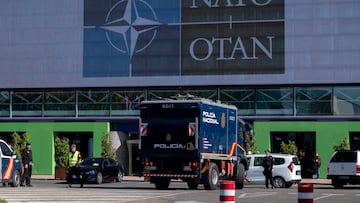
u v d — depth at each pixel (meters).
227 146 46.38
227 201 16.23
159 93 84.56
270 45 81.75
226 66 82.75
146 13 85.25
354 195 40.50
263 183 54.19
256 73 81.88
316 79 80.12
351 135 78.00
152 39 84.88
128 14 85.75
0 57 88.56
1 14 88.75
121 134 84.31
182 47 84.06
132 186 52.25
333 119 78.38
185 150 42.66
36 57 87.69
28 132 85.19
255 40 82.19
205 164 43.19
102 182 60.88
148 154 43.62
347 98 79.25
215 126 44.56
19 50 88.19
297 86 80.62
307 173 77.56
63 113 86.19
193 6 84.06
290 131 78.62
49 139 84.38
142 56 85.00
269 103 81.06
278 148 79.56
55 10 87.56
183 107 42.91
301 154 78.25
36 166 83.81
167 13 84.62
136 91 85.19
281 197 37.78
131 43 85.44
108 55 85.88
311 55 80.62
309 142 78.75
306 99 80.12
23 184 48.66
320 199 36.75
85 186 51.62
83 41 86.69
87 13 86.75
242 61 82.38
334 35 80.25
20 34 88.31
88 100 85.94
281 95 81.00
